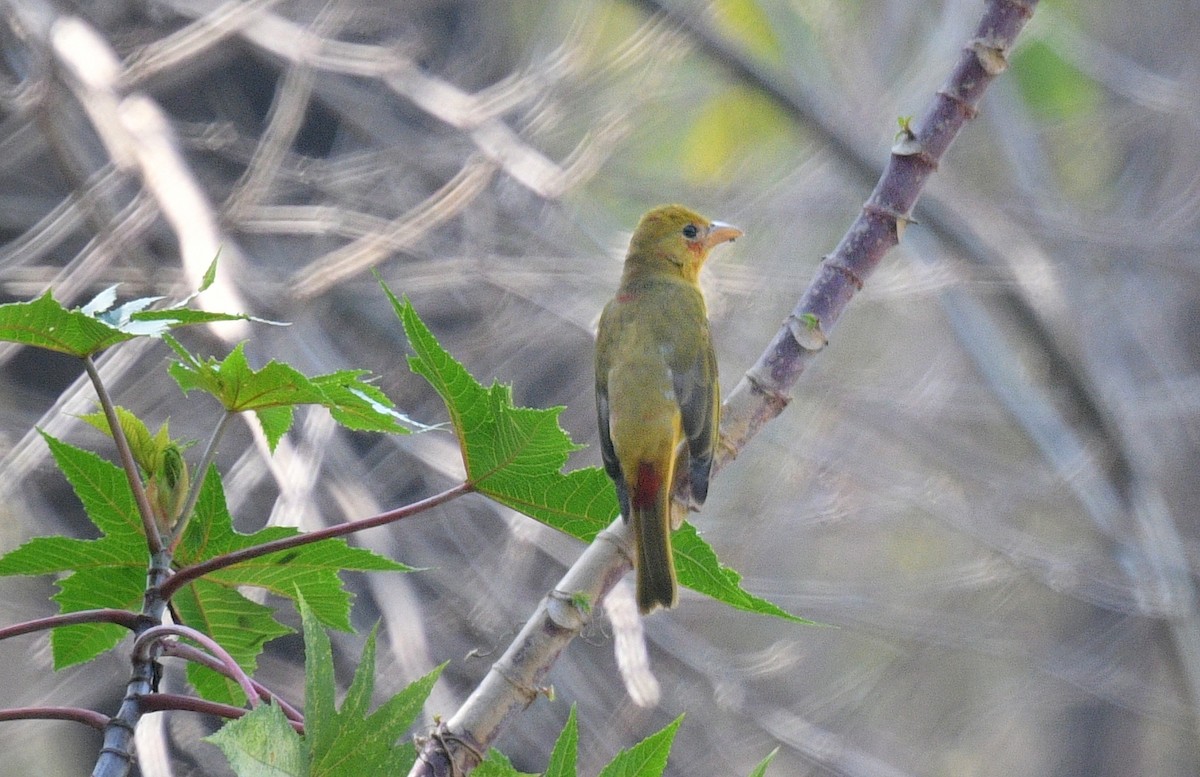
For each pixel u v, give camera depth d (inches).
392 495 524.4
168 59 526.0
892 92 674.2
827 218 645.9
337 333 538.6
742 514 601.6
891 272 684.7
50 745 494.3
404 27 612.1
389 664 485.4
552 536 510.6
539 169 530.6
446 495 169.8
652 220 286.5
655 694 388.2
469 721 159.5
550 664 161.5
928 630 615.5
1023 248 686.5
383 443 529.3
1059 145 784.9
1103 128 766.5
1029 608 680.4
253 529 520.1
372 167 572.1
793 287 589.6
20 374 526.9
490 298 559.5
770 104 658.2
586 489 169.8
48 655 489.1
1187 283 745.6
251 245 550.3
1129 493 648.4
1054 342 650.2
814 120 635.5
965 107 195.5
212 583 176.2
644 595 204.2
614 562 169.9
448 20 645.3
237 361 161.8
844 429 663.8
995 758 698.2
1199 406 724.7
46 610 498.3
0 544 478.6
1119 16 797.2
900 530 673.6
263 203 559.5
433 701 464.8
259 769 120.0
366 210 572.1
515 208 571.5
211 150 554.9
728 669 542.6
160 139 512.4
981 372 663.8
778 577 659.4
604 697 526.9
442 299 562.6
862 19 721.6
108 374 482.9
